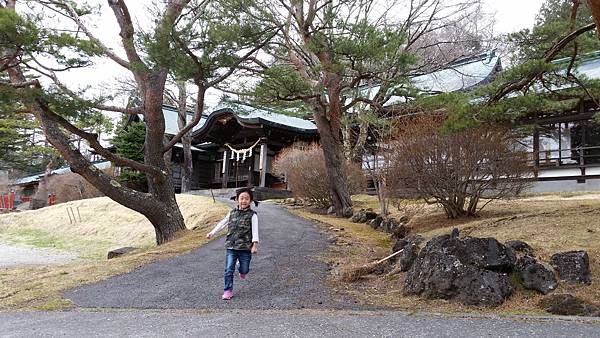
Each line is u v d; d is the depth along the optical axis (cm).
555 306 481
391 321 436
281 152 2375
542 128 1507
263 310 510
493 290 513
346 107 1480
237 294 595
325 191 1672
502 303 510
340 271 704
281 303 546
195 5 1093
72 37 862
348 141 1733
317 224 1277
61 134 1085
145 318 473
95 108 1045
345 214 1480
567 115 1617
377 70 1159
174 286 652
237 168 2898
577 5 773
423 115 1106
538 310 487
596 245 616
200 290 623
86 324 450
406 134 1041
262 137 2602
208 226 1358
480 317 448
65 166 4359
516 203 1162
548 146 1723
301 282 655
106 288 657
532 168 995
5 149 3000
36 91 901
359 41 1067
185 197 2216
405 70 1190
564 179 1630
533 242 656
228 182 2944
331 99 1417
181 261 836
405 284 599
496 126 831
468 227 872
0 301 619
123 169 2738
